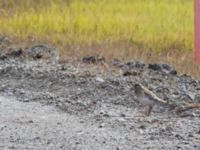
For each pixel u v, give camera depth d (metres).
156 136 38.62
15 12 88.12
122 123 41.16
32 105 45.97
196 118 42.56
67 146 36.81
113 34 75.19
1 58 63.69
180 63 61.84
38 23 80.25
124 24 79.44
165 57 64.50
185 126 40.62
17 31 77.31
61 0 95.31
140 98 43.03
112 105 45.59
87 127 40.44
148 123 41.19
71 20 82.06
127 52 65.94
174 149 36.34
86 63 60.47
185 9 89.56
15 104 46.28
